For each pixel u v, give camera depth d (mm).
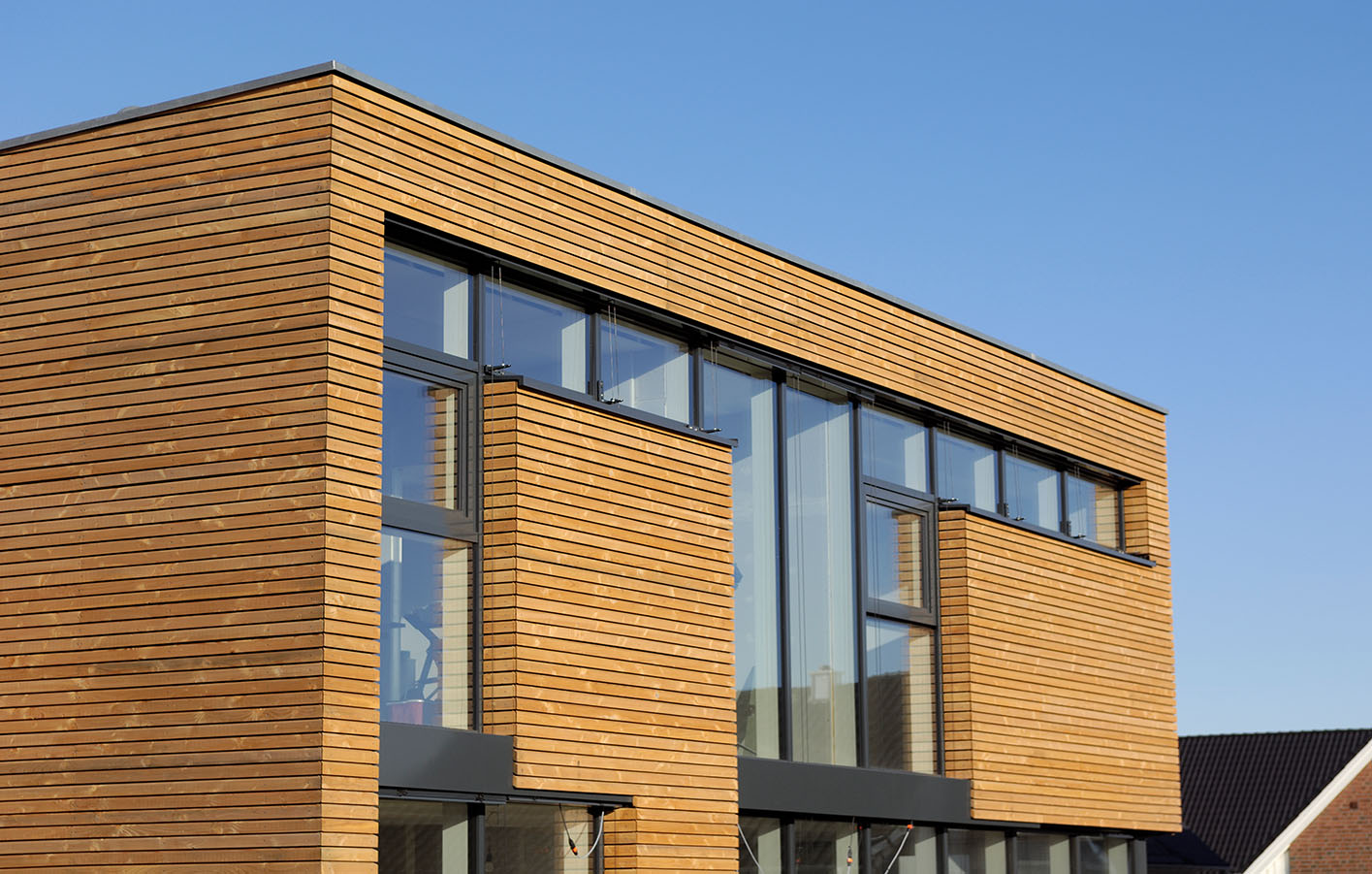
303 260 10836
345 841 10250
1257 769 32156
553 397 12469
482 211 12102
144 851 10539
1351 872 30312
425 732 11180
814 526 15398
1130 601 19141
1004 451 18031
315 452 10562
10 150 11906
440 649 11680
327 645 10328
